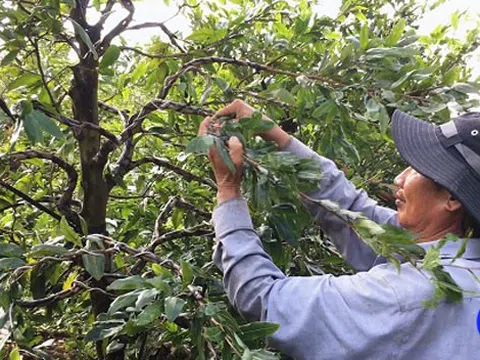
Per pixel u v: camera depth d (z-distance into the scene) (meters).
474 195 0.91
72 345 1.61
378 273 0.93
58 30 1.12
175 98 1.64
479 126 0.94
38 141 1.05
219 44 1.48
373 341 0.88
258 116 1.08
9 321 1.06
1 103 1.06
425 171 0.94
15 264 1.08
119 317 1.23
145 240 1.88
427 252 0.85
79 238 1.12
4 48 1.11
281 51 1.47
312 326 0.91
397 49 1.23
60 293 1.18
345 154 1.33
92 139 1.40
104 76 1.53
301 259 1.54
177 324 1.16
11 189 1.37
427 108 1.23
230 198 1.03
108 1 1.39
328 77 1.29
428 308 0.87
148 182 1.86
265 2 1.54
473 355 0.86
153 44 1.53
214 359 0.96
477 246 0.95
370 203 1.23
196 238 1.76
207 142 0.98
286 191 1.04
